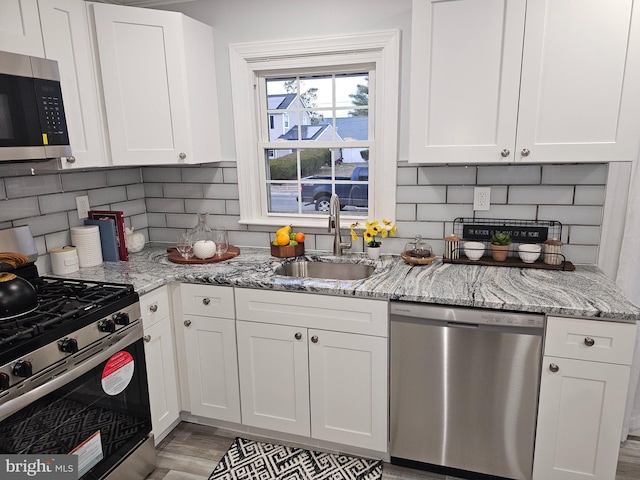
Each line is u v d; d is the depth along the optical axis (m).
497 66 1.83
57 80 1.78
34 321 1.53
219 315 2.16
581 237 2.17
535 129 1.84
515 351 1.74
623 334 1.61
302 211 2.69
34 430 1.47
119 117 2.18
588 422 1.72
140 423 1.98
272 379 2.16
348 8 2.27
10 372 1.35
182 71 2.27
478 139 1.92
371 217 2.49
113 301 1.80
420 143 1.99
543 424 1.78
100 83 2.12
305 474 2.03
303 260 2.44
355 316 1.94
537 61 1.78
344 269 2.42
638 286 2.13
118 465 1.85
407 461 2.06
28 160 1.85
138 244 2.65
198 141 2.42
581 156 1.81
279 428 2.21
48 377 1.49
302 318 2.03
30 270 2.00
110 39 2.11
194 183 2.76
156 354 2.11
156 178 2.84
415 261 2.21
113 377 1.80
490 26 1.81
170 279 2.15
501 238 2.19
